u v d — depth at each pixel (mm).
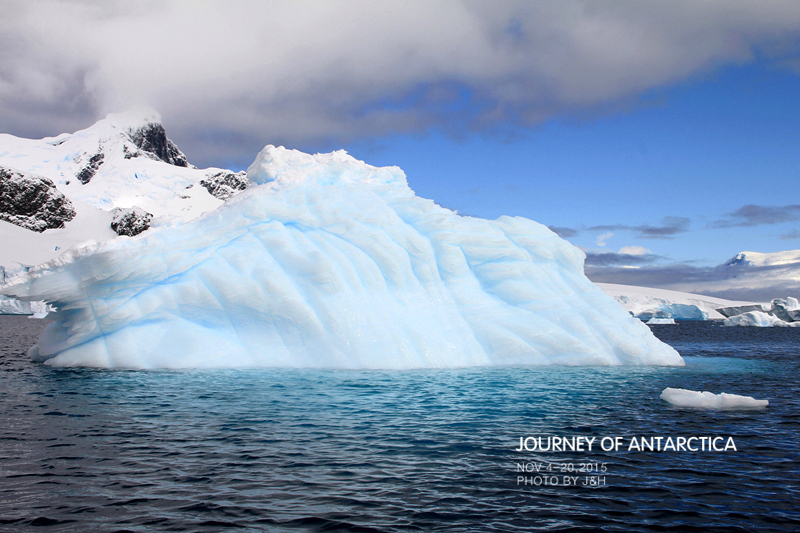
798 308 83562
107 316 17703
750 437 9828
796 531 5957
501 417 11062
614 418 11188
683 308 99250
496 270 20328
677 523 6113
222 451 8430
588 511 6387
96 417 10609
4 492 6648
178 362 16906
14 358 21297
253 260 18484
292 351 17266
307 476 7363
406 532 5711
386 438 9312
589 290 21484
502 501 6629
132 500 6457
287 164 23984
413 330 18078
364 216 20703
